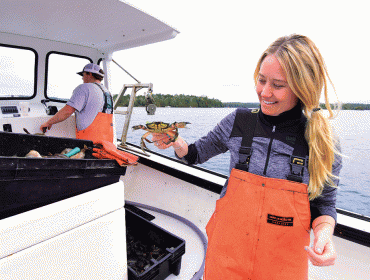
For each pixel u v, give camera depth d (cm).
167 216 246
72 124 245
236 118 87
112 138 241
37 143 94
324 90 69
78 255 84
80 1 139
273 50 70
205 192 222
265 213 72
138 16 163
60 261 78
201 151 96
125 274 111
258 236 73
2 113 206
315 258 62
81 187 85
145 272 136
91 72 229
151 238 191
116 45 251
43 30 208
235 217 77
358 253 137
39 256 71
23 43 228
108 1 138
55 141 101
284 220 71
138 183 287
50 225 73
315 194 75
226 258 79
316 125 69
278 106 73
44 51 242
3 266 63
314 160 70
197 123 3697
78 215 82
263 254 73
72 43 255
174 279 164
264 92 71
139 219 201
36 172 70
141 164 282
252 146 80
